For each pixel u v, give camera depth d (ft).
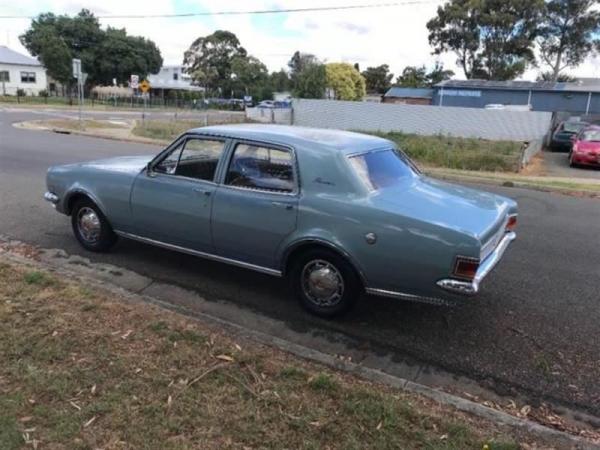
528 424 9.92
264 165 14.66
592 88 136.56
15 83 196.54
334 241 13.47
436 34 198.80
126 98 222.69
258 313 14.89
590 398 11.37
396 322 14.64
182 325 12.88
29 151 48.29
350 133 16.76
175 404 9.70
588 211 31.76
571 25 186.91
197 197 15.62
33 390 9.87
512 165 55.67
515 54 193.36
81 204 18.89
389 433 9.21
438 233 12.34
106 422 9.10
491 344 13.64
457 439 9.12
